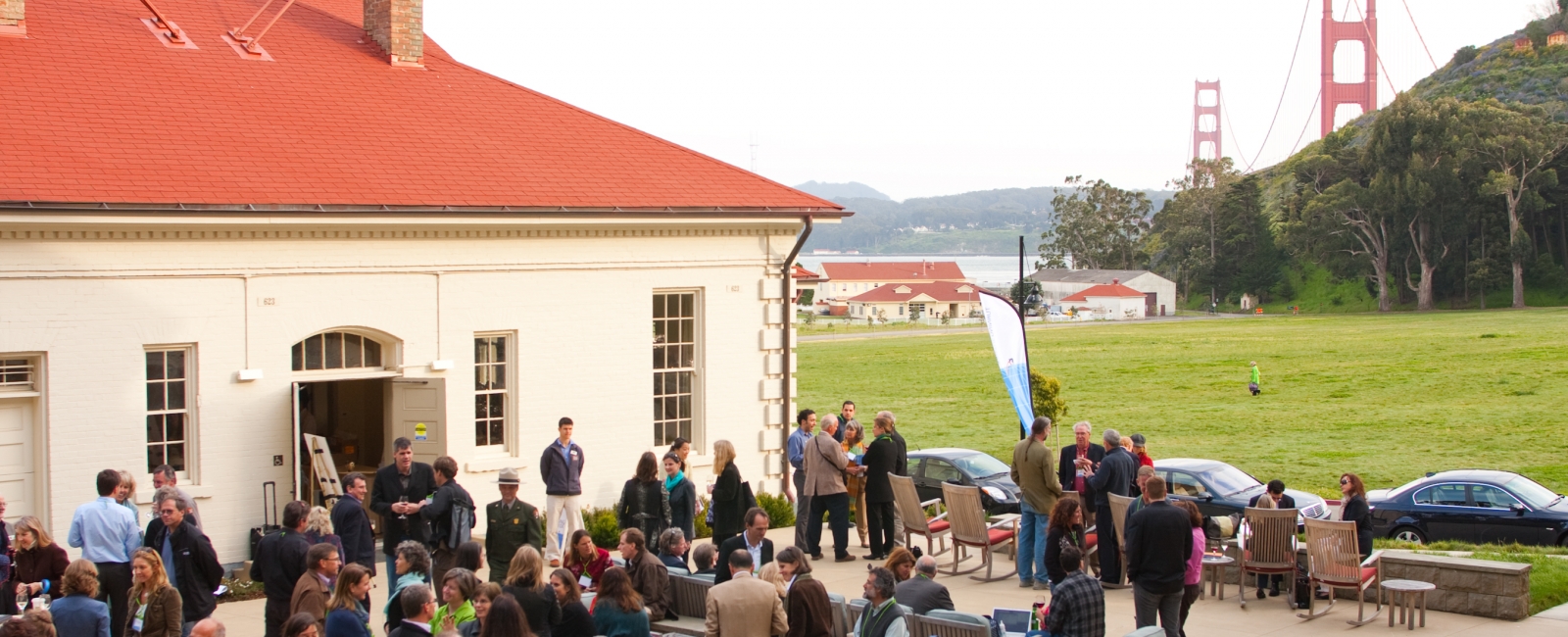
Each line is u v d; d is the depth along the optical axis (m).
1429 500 24.97
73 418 16.45
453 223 18.95
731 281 22.28
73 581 11.07
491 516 14.60
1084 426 17.39
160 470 14.63
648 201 20.94
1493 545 23.06
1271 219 176.25
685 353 22.09
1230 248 180.88
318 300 18.23
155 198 16.62
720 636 11.32
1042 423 16.36
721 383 22.27
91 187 16.42
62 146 17.22
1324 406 60.88
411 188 19.03
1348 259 158.00
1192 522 13.73
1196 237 185.62
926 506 24.59
